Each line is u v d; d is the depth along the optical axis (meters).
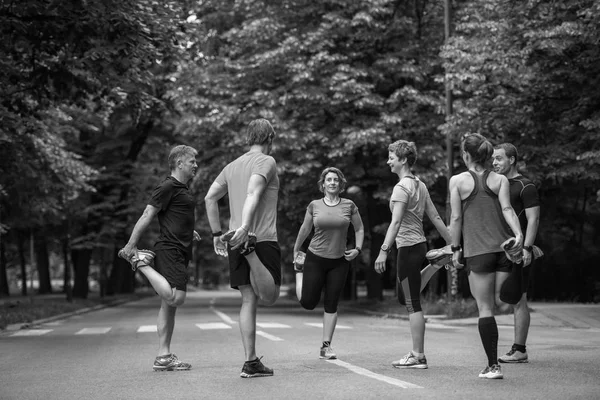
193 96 35.12
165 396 8.41
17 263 83.25
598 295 37.78
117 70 19.97
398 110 34.72
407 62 34.47
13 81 20.48
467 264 9.65
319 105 34.12
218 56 37.91
